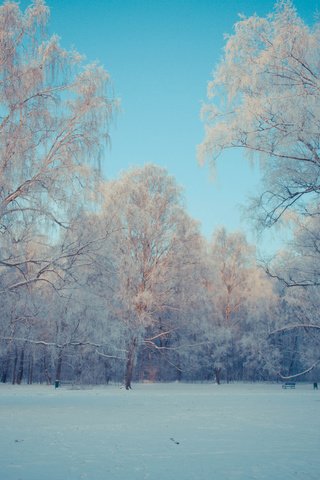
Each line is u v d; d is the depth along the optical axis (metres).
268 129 10.45
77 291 17.44
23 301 16.14
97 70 14.96
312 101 9.61
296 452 7.36
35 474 5.82
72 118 14.44
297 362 45.34
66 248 14.76
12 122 13.30
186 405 17.28
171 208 32.69
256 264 16.44
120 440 8.65
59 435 9.27
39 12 13.62
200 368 43.34
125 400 19.78
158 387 33.94
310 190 10.80
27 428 10.36
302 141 10.19
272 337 34.62
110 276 17.31
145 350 39.25
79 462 6.58
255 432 9.80
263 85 10.47
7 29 13.23
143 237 31.98
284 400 20.28
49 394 24.08
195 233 33.09
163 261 32.03
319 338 23.33
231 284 42.25
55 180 13.80
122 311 29.78
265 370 45.38
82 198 14.55
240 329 42.41
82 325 21.27
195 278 33.16
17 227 13.95
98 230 15.33
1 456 7.04
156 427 10.62
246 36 10.68
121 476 5.72
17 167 13.13
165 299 32.34
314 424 11.27
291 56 10.02
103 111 14.55
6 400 19.55
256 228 11.62
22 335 18.56
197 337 39.69
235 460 6.73
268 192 11.31
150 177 32.81
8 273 15.30
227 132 10.88
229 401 19.58
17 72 13.22
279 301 35.34
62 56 14.04
